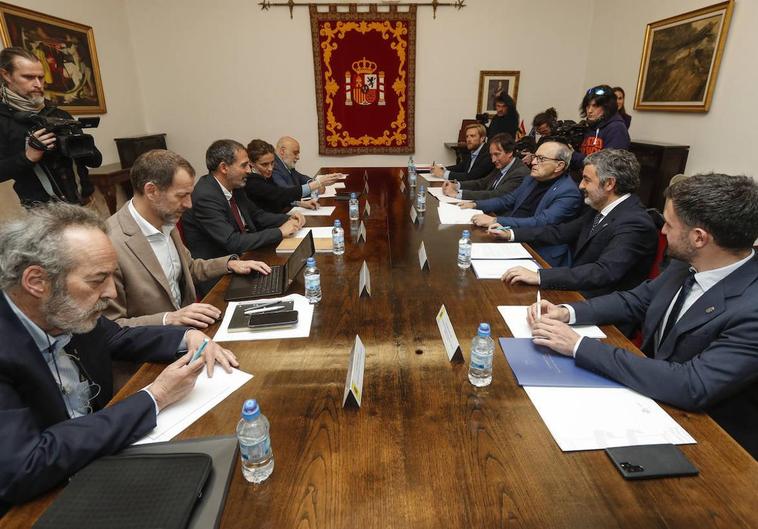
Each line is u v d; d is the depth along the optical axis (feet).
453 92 17.53
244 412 2.37
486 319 4.14
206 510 2.14
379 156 18.30
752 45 10.23
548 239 7.04
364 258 5.84
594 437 2.62
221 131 17.69
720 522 2.07
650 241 5.48
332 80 17.15
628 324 4.26
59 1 12.70
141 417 2.68
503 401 2.96
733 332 3.00
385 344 3.70
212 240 7.00
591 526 2.06
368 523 2.10
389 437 2.64
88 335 3.39
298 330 3.95
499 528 2.06
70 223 2.71
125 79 15.97
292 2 16.15
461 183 11.78
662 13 13.17
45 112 7.70
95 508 2.07
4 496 2.18
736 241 3.20
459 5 16.42
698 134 11.99
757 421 3.31
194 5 16.14
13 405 2.44
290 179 11.43
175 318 4.16
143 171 4.75
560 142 7.92
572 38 16.94
